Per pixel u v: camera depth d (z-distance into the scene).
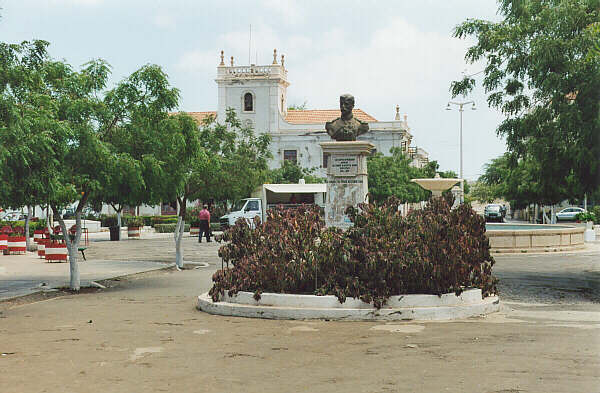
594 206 56.44
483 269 11.24
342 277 10.15
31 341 8.32
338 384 6.09
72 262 14.89
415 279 10.06
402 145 67.69
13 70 12.11
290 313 9.84
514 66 15.21
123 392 5.90
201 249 29.17
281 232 10.90
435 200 11.37
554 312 10.60
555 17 14.17
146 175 15.29
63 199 14.12
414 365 6.76
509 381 6.07
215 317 10.15
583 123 13.89
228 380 6.27
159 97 15.31
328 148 20.47
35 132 12.21
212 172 20.47
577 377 6.19
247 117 66.62
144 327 9.30
